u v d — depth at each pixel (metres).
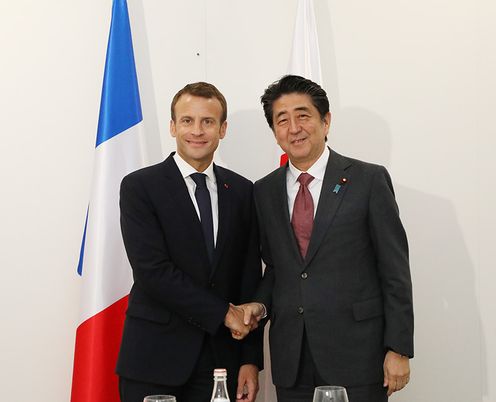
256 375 2.64
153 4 3.45
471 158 3.22
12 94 3.23
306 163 2.61
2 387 3.15
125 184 2.63
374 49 3.39
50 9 3.29
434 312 3.25
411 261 3.28
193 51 3.50
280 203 2.61
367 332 2.42
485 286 3.18
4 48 3.23
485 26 3.22
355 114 3.41
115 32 3.19
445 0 3.28
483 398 3.18
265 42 3.54
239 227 2.70
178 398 2.57
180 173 2.68
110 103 3.13
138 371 2.50
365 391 2.39
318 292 2.44
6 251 3.18
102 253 3.03
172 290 2.50
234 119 3.50
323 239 2.46
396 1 3.36
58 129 3.27
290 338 2.48
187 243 2.59
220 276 2.63
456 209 3.23
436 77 3.28
